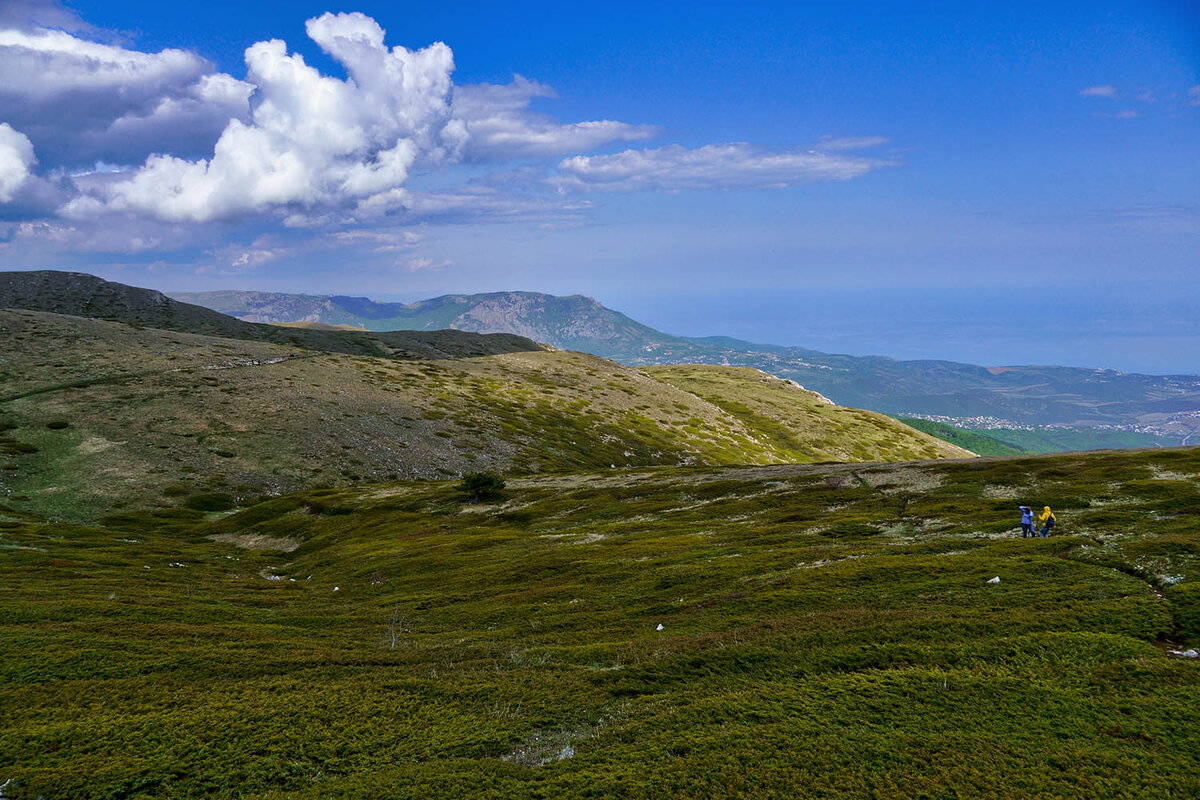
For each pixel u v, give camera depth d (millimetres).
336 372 185500
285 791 20031
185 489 108625
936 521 58406
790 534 58906
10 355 147875
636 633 36031
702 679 27078
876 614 32562
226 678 30219
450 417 170375
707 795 18281
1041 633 27797
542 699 26141
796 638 30312
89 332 174375
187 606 47031
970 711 22266
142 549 77812
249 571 75562
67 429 118250
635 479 110312
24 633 35625
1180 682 22578
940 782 18266
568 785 19188
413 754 22031
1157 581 33375
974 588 35438
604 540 68125
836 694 24141
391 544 80312
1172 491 57719
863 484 84688
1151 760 18672
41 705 26281
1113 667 24078
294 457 127062
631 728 22781
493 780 19609
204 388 148250
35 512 91938
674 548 58531
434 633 41312
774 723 22219
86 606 43312
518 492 107688
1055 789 17641
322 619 45719
